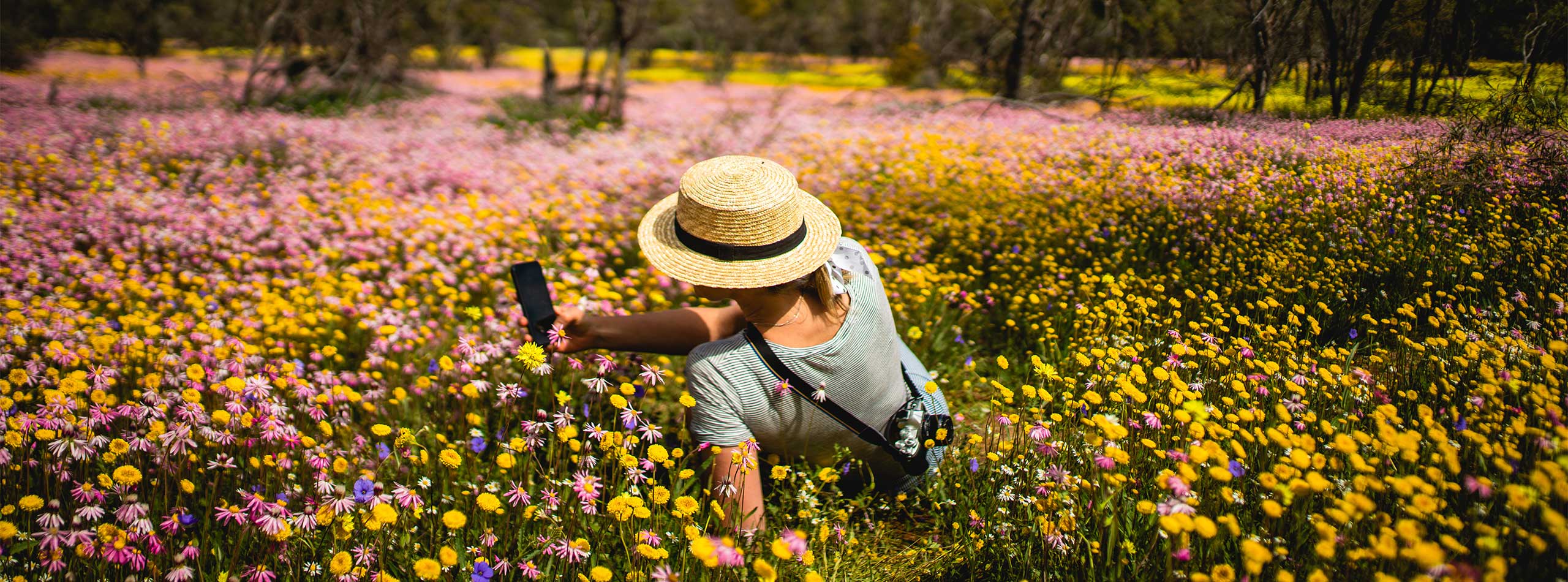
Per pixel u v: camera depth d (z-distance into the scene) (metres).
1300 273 3.20
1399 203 3.34
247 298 3.87
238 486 2.27
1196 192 4.05
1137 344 2.86
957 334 3.44
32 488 2.16
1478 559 1.58
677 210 2.16
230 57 21.16
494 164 7.86
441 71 30.98
